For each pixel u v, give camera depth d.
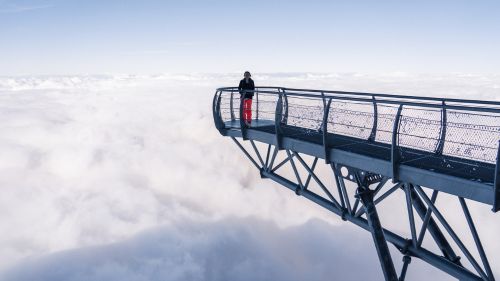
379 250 7.41
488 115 5.19
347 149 7.72
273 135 9.98
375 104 7.58
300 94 8.76
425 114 6.37
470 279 6.39
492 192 5.20
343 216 8.75
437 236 7.61
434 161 6.51
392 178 6.65
